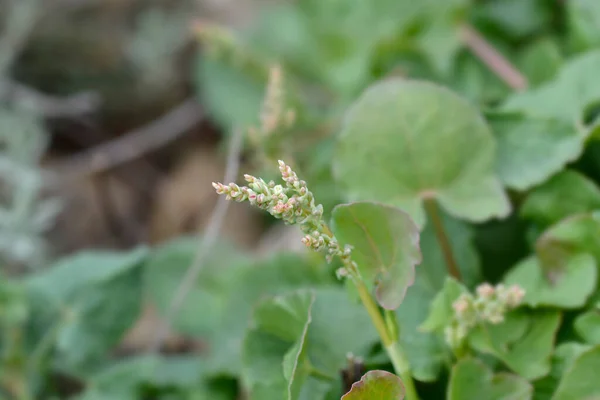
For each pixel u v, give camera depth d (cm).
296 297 38
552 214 41
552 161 41
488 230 43
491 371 37
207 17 63
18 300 42
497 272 42
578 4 45
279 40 55
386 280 36
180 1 63
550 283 39
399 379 35
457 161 40
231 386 42
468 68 48
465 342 38
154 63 59
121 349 48
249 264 44
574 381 36
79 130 59
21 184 48
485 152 40
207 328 45
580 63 42
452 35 48
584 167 42
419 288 40
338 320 39
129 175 58
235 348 42
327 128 47
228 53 50
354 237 36
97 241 55
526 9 48
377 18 50
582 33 45
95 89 59
